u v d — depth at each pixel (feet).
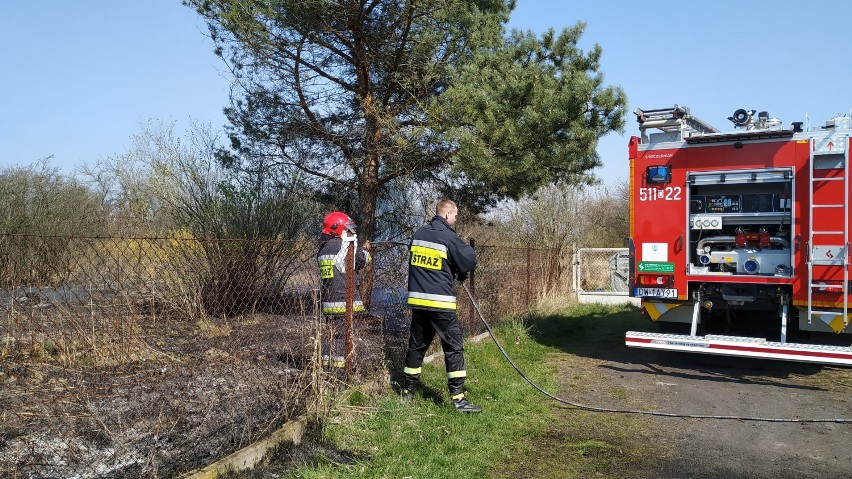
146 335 23.91
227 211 30.78
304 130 33.55
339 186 35.47
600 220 81.82
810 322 23.36
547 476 14.28
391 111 31.68
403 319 24.30
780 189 24.67
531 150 28.22
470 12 29.01
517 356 26.99
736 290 25.13
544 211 57.31
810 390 22.36
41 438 14.55
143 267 24.57
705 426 18.10
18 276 22.33
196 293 26.86
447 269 18.88
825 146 22.74
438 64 30.32
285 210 32.89
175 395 18.02
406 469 14.07
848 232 22.41
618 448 16.17
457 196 34.91
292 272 27.35
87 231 36.96
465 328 28.35
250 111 34.06
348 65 33.01
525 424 17.88
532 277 41.22
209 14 30.09
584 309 44.98
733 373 25.09
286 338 24.67
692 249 26.00
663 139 26.20
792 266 23.40
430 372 22.15
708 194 25.67
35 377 19.38
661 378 24.23
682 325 28.14
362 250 20.59
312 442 15.52
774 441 16.79
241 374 20.10
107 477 12.82
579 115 27.81
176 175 32.91
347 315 19.33
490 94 27.07
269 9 27.58
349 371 19.15
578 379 24.02
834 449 16.14
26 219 38.32
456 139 26.99
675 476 14.33
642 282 26.14
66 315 22.02
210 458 14.07
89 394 17.85
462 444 15.76
